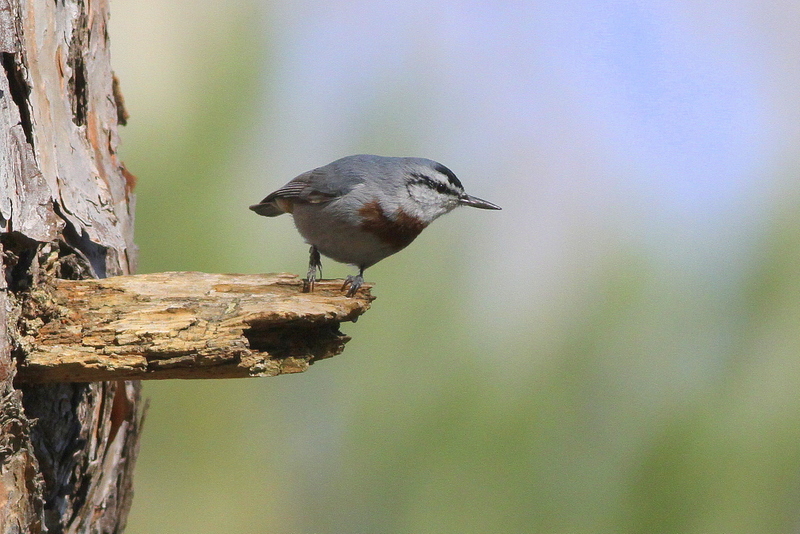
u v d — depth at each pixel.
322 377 10.80
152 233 10.24
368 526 10.21
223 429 11.07
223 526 10.81
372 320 10.58
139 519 10.74
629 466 9.74
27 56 7.27
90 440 7.84
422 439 10.13
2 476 6.47
